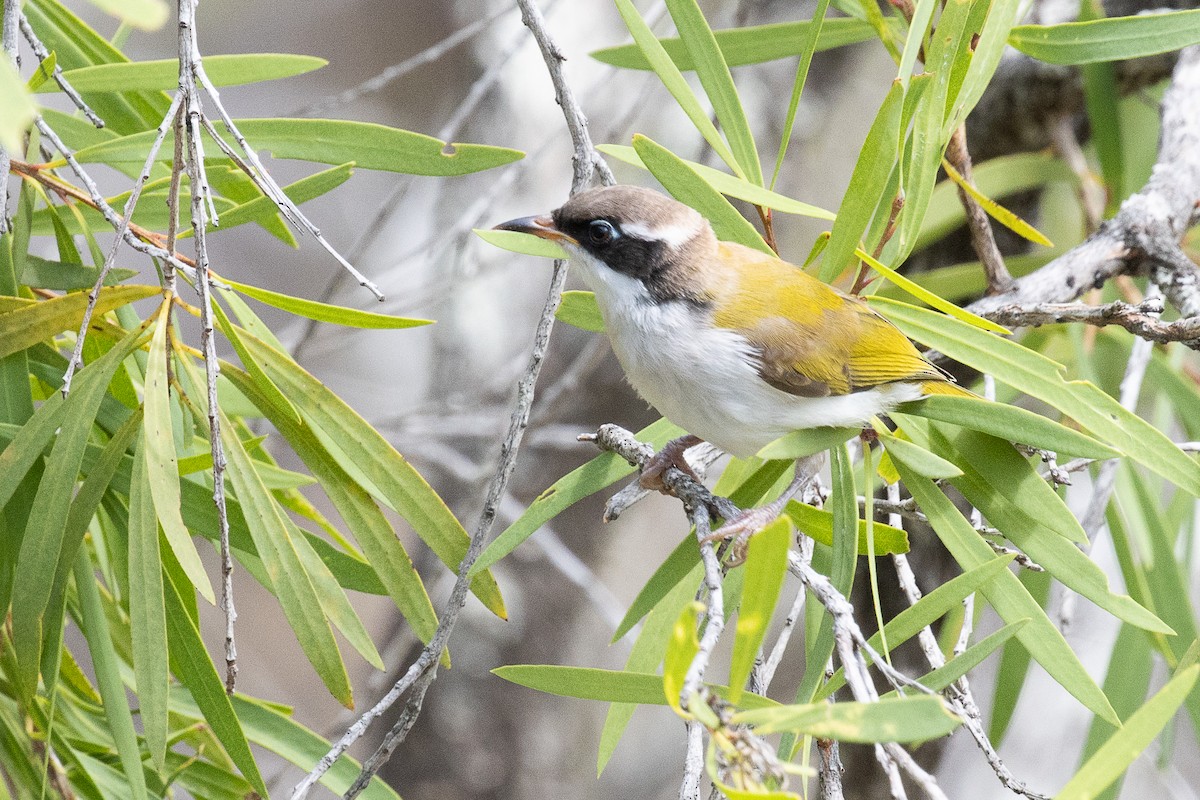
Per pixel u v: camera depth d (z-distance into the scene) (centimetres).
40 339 645
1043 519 625
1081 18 1011
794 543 819
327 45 2608
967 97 701
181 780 745
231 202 741
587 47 1614
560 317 795
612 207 766
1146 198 900
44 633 633
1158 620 598
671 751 1941
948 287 1057
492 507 641
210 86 559
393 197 1163
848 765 1239
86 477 651
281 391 643
